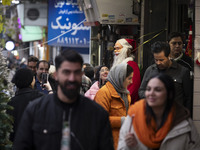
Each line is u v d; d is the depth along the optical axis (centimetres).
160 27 903
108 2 941
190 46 729
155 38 902
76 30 1594
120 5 942
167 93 403
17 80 580
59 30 1602
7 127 530
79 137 369
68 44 1605
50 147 367
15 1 1986
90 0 1027
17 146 375
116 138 538
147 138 400
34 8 2061
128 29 1002
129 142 400
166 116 404
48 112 374
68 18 1596
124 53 733
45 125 371
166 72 571
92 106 381
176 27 902
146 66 885
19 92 582
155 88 400
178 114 407
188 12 888
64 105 374
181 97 566
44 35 2575
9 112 574
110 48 1111
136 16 947
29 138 376
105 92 551
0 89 550
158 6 902
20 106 574
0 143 529
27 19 2064
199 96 605
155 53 562
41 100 383
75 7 1593
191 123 408
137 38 1001
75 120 371
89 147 372
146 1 901
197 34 606
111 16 942
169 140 402
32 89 587
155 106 402
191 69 640
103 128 380
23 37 2556
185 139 405
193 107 603
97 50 1551
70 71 364
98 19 952
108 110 551
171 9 903
